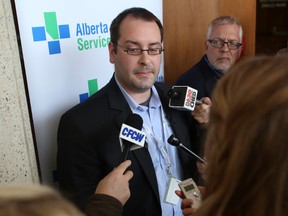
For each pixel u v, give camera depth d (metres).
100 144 1.37
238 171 0.56
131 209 1.40
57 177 1.61
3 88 1.31
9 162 1.37
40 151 1.54
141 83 1.42
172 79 2.79
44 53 1.51
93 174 1.38
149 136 1.48
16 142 1.38
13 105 1.35
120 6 1.81
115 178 1.10
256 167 0.55
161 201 1.45
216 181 0.60
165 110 1.57
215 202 0.59
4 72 1.31
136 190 1.40
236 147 0.56
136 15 1.42
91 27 1.68
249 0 2.51
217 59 2.25
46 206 0.41
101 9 1.71
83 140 1.37
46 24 1.50
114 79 1.51
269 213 0.55
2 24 1.29
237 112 0.57
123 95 1.48
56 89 1.57
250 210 0.56
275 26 5.04
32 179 1.47
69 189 1.38
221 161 0.59
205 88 2.24
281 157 0.53
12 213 0.39
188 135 1.61
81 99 1.68
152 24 1.42
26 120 1.42
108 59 1.77
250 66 0.60
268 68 0.57
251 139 0.55
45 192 0.43
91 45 1.69
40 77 1.50
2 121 1.33
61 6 1.54
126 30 1.40
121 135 1.22
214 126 0.62
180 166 1.56
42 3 1.47
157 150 1.48
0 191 0.42
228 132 0.58
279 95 0.53
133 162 1.39
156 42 1.42
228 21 2.30
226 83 0.62
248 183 0.56
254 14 2.52
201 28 2.66
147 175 1.40
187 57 2.73
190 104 1.47
